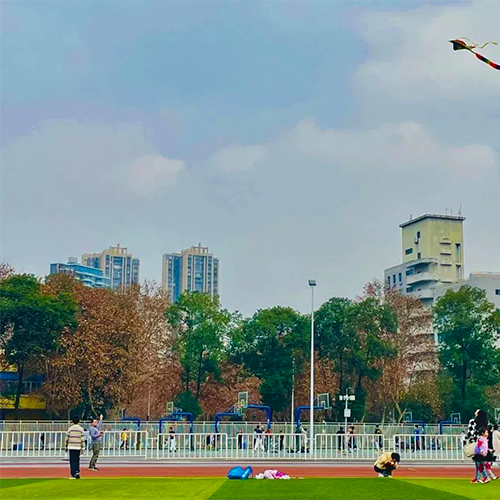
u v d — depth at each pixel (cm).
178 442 4922
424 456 4897
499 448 3123
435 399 9044
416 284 16025
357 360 9369
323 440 5044
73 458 3042
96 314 8044
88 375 7706
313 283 6494
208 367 9425
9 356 7750
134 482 2784
